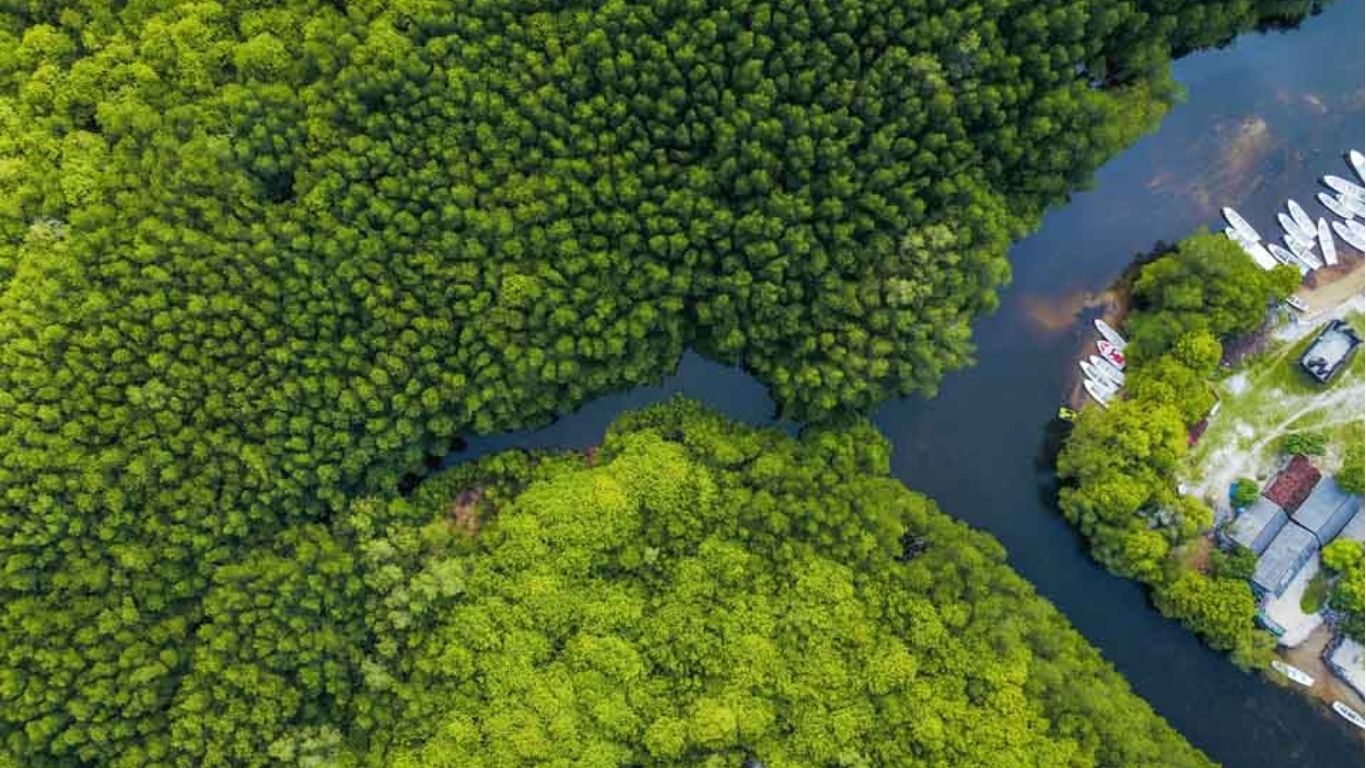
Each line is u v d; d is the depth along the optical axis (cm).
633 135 4794
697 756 4816
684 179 4806
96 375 4491
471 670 4844
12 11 4797
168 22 4797
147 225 4512
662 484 5006
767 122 4694
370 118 4666
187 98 4762
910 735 4741
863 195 4862
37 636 4350
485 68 4709
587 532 4994
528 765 4731
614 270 4894
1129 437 5119
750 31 4644
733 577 4956
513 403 5047
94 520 4506
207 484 4688
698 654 4909
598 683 4859
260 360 4666
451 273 4753
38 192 4588
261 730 4588
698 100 4734
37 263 4469
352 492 5084
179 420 4612
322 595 4756
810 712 4800
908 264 4912
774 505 5000
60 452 4416
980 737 4703
